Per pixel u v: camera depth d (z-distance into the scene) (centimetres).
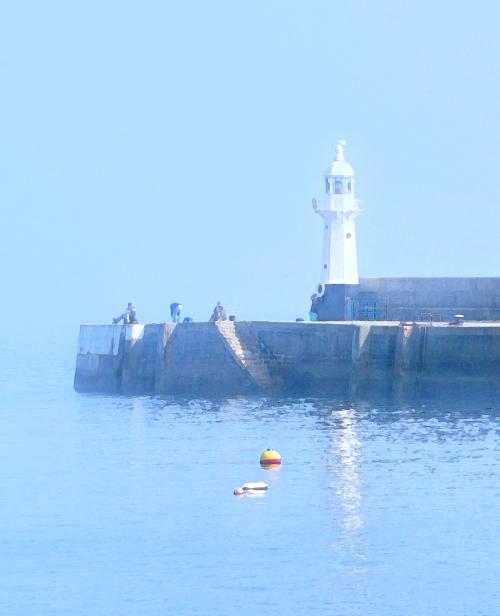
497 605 16038
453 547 17975
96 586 16838
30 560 17838
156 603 16275
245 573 17150
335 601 16212
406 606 16050
